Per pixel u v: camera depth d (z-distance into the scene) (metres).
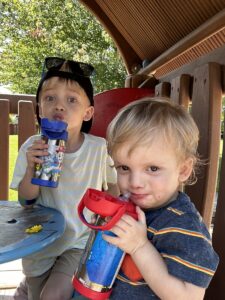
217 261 1.03
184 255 1.00
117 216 0.96
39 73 15.42
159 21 2.66
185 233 1.02
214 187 1.62
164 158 1.07
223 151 1.49
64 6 15.19
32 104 2.58
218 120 1.63
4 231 1.30
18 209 1.61
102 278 1.02
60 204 1.76
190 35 1.92
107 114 2.59
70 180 1.79
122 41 3.48
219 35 2.04
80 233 1.74
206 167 1.61
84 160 1.83
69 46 15.16
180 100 1.98
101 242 1.02
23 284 1.82
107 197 1.01
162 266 1.00
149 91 2.63
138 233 0.99
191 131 1.13
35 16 15.24
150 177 1.07
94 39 15.16
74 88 1.84
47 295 1.54
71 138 1.85
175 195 1.12
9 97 2.69
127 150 1.08
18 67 15.54
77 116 1.85
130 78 3.29
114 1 3.01
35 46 15.30
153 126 1.07
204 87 1.68
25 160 1.67
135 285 1.06
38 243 1.18
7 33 15.54
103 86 14.95
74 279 1.07
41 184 1.41
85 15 15.05
